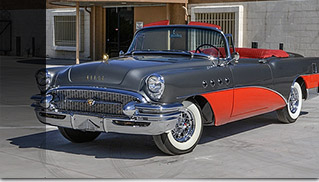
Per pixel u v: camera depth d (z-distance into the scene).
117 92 5.51
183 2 20.02
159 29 7.02
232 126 7.94
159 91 5.42
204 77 6.00
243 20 18.55
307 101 11.01
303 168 5.44
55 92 5.99
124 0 19.20
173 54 6.74
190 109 5.93
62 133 6.45
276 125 8.05
